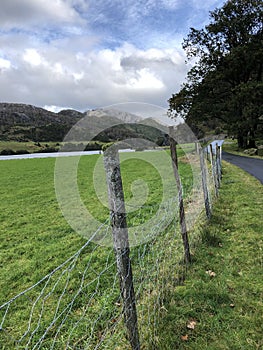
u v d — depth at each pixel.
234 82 38.19
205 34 39.03
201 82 38.31
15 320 3.66
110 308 3.66
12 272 5.12
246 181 12.30
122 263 2.57
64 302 3.94
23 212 9.95
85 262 5.24
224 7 37.44
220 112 36.84
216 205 8.06
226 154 30.09
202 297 3.74
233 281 4.09
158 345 2.96
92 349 2.99
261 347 2.92
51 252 5.98
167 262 4.63
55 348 3.11
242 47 33.59
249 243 5.39
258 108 31.97
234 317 3.36
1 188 15.67
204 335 3.12
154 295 3.71
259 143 37.22
